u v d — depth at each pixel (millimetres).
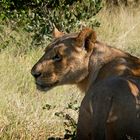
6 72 16203
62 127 13141
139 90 9141
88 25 20766
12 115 13336
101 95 9078
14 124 12938
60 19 20375
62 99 14758
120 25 23078
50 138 12039
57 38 10695
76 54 10336
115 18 24016
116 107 8930
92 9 20766
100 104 9039
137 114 8922
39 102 14523
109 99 8992
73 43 10383
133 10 25938
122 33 22422
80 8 20641
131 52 20375
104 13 24031
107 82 9219
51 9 20422
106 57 10242
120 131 8922
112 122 8922
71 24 20422
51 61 10430
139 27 23438
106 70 10008
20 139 12586
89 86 10266
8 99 14312
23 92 15508
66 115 12328
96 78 10148
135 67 9898
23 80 15852
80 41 10305
